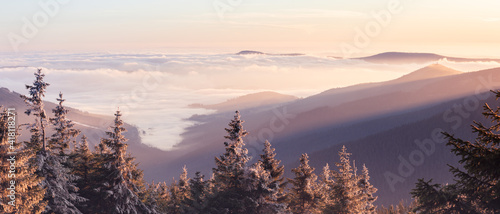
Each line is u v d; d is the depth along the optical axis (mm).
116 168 44906
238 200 44125
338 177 55250
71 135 51281
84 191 46500
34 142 43375
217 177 46781
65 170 42875
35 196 29562
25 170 29375
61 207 38438
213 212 44938
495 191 13180
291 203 54125
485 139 12422
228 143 48062
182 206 49844
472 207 14875
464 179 14031
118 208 44188
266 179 45875
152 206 52656
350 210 54312
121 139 45000
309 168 54094
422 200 15578
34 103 42781
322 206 54250
